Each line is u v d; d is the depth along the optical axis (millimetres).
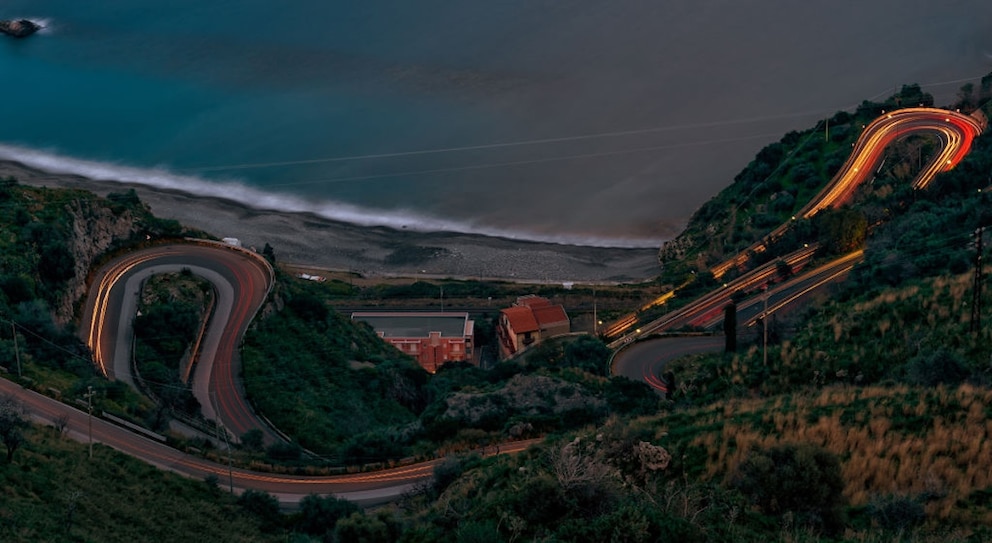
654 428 43906
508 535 32531
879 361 60250
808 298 110000
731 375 66000
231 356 92062
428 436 70625
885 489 36250
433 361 118125
